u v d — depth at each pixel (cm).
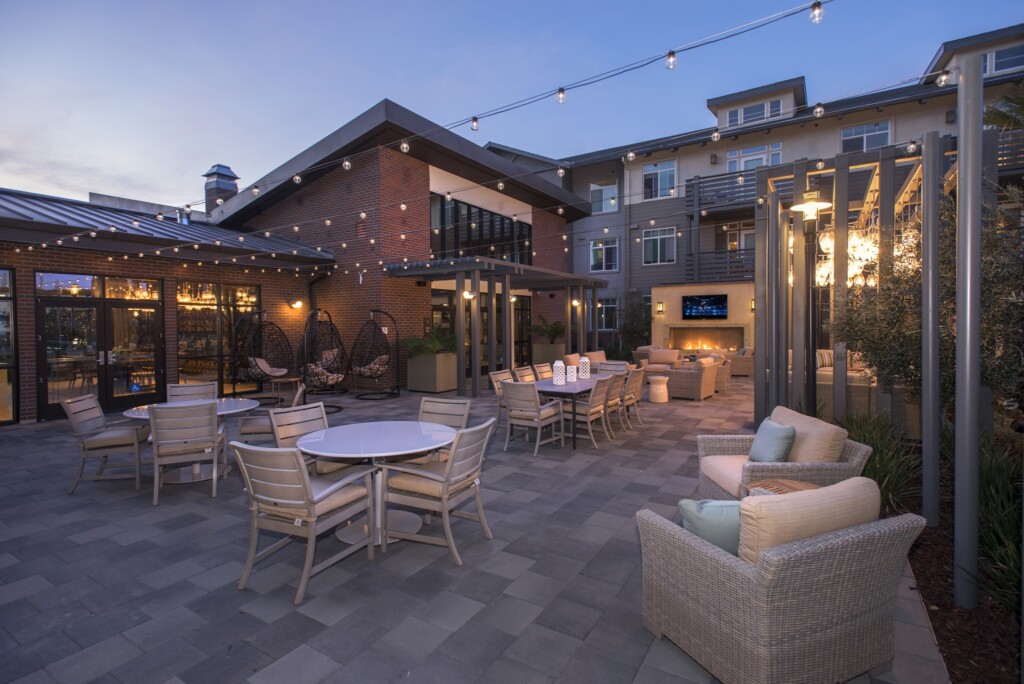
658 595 271
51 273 915
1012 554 283
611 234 2084
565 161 2112
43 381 896
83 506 484
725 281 1741
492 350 1221
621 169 2052
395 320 1281
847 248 629
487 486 533
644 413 956
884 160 602
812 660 220
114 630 287
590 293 2133
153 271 1045
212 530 429
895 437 566
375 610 304
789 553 204
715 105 1861
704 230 1938
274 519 330
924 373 379
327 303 1336
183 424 497
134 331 1024
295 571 354
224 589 331
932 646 261
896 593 238
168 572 355
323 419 482
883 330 420
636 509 467
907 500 442
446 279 1374
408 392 1264
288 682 243
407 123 1177
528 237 1888
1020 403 369
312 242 1361
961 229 283
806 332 761
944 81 505
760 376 734
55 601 318
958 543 292
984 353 339
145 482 558
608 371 955
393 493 382
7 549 392
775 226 668
